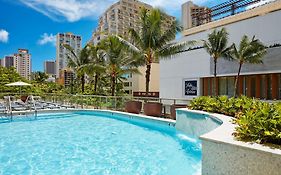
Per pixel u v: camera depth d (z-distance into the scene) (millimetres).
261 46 15539
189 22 31359
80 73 24000
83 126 11320
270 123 3355
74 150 7234
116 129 10578
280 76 15398
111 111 14297
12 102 16516
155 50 15000
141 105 13047
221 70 18219
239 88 17562
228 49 17281
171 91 22328
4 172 5410
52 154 6820
